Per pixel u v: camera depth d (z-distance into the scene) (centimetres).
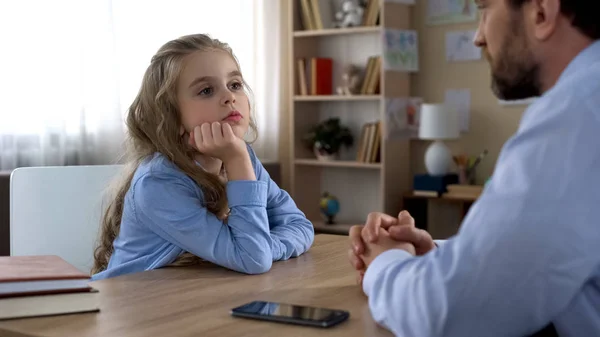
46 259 126
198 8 498
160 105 160
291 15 532
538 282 82
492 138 498
